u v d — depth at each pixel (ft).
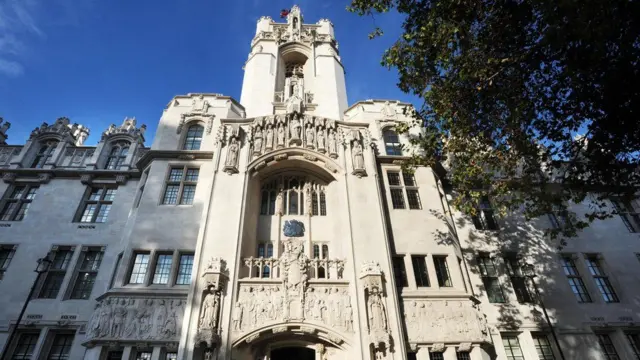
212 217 56.90
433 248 62.13
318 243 62.85
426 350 51.49
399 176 71.31
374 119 79.87
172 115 76.54
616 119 39.01
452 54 44.88
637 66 34.45
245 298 50.52
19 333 58.34
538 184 49.98
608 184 45.37
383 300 51.85
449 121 49.65
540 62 40.06
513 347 59.72
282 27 107.04
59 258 66.49
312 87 91.86
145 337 49.55
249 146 66.13
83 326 58.08
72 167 77.46
